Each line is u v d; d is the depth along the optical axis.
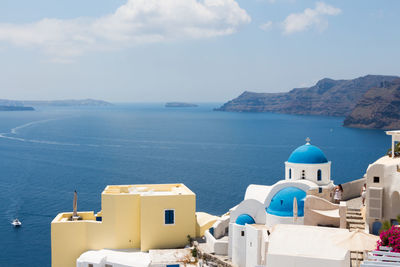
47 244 82.75
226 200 114.56
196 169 168.38
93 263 44.81
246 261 41.97
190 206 50.25
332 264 27.47
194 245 48.34
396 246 27.50
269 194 45.19
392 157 38.47
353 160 195.75
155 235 49.72
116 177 151.38
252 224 44.06
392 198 35.31
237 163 184.38
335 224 38.81
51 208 108.19
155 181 143.38
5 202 113.94
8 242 83.38
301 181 44.69
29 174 156.88
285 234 30.95
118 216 49.72
